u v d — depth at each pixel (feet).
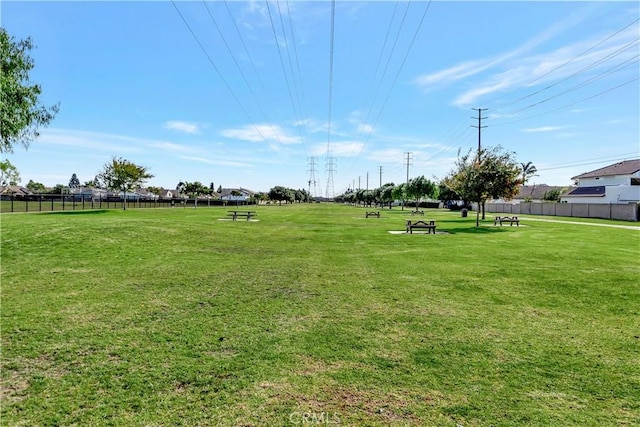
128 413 10.41
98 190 271.90
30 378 12.35
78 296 22.36
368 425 10.04
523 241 54.13
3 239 39.99
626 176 165.27
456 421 10.24
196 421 10.08
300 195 527.81
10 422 9.91
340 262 35.19
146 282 26.23
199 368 13.17
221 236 53.78
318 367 13.38
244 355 14.30
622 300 22.53
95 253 36.73
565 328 17.74
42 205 148.66
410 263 34.83
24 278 26.86
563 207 140.05
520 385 12.27
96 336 16.05
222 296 22.79
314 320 18.53
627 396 11.64
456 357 14.37
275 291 24.13
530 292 24.35
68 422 9.97
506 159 86.94
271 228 71.87
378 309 20.43
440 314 19.70
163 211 132.05
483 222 101.35
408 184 179.22
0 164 49.98
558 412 10.72
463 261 36.09
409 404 11.07
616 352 14.99
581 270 31.53
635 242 52.65
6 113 39.06
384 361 13.94
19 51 41.57
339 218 116.16
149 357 14.01
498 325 18.06
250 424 9.98
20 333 16.29
